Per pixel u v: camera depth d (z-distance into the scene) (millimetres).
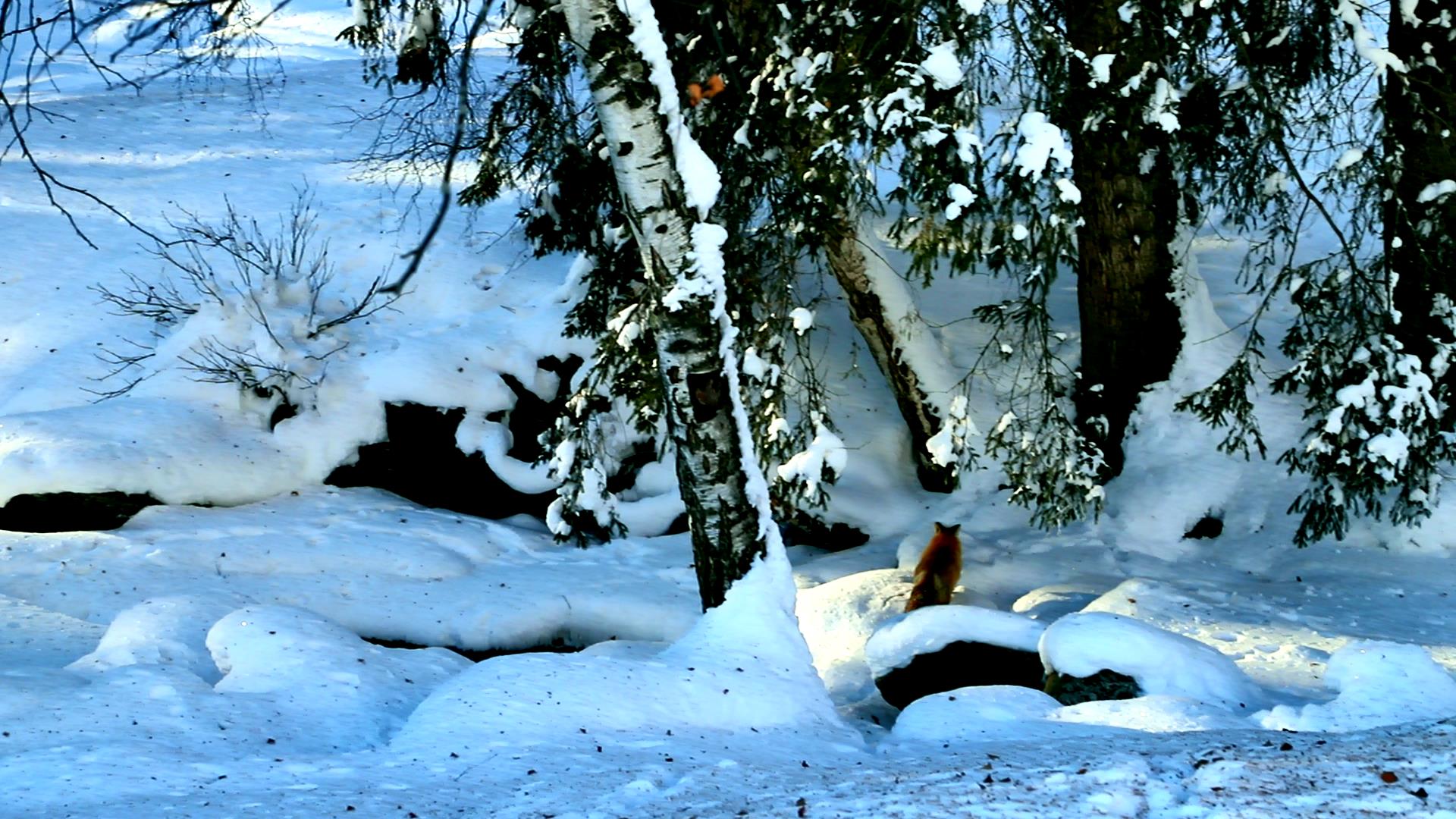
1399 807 3449
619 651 8594
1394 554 10219
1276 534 10664
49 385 12102
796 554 11727
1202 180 10938
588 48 6777
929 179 8062
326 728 5859
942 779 4387
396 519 11344
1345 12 9586
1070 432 10055
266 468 11602
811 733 6098
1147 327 11383
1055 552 10695
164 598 8055
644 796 4559
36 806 4422
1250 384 10281
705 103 8914
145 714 5680
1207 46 10008
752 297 9141
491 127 10422
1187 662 6883
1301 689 7230
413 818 4270
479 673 6133
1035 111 8414
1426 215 10133
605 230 10359
